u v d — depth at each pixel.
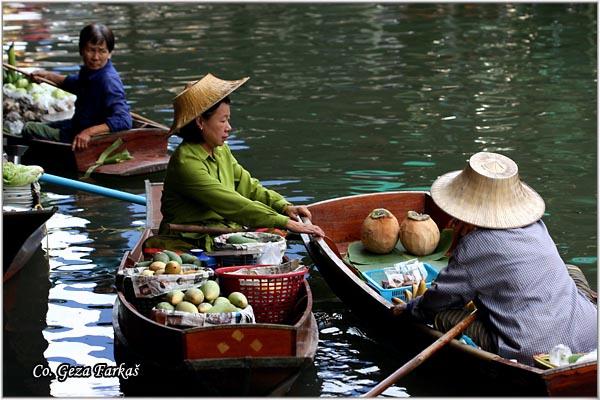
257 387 9.29
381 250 12.58
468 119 19.41
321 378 10.11
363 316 10.99
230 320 9.51
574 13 30.89
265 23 29.70
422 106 20.42
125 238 13.82
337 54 25.44
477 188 9.47
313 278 12.76
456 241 12.62
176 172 11.57
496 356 9.05
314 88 22.02
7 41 26.52
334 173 16.22
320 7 32.34
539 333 9.23
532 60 24.64
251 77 23.05
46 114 18.62
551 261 9.44
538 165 16.52
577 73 23.20
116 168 16.70
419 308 9.90
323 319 11.55
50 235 13.90
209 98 11.38
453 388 9.67
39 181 16.33
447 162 16.72
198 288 9.93
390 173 16.19
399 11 31.55
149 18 30.55
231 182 12.17
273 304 10.22
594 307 9.70
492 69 23.73
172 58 24.92
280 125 19.17
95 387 9.81
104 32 16.73
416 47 26.23
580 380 8.68
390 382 9.01
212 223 11.88
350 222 13.16
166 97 21.14
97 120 16.97
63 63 23.83
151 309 10.11
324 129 18.86
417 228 12.46
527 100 20.81
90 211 14.95
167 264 10.20
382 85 22.25
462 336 9.77
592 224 13.88
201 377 9.17
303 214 12.41
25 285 12.27
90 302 11.82
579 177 15.88
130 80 22.66
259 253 11.03
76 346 10.70
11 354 10.51
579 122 19.11
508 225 9.38
